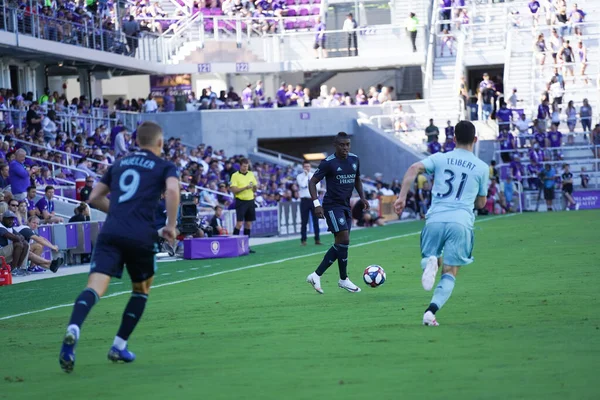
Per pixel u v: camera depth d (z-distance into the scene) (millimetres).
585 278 35031
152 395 17172
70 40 91375
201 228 62031
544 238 57781
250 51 120938
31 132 75500
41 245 51500
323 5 125062
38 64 95312
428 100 119125
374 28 121750
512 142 109312
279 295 34000
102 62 97562
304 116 114688
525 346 20797
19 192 57094
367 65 122000
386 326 24781
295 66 121938
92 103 102188
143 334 25484
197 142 110625
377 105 117625
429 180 101938
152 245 20047
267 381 18047
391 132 116625
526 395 15984
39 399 17234
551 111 112688
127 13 111375
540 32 124750
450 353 20250
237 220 58344
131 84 129500
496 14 127312
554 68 119438
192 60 117438
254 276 42188
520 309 27203
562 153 108812
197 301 33312
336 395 16531
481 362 19094
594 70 119000
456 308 27953
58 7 90812
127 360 20797
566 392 16094
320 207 33438
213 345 22906
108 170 20688
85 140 85188
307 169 62281
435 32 125875
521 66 122000
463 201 24047
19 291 41656
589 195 102188
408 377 17844
